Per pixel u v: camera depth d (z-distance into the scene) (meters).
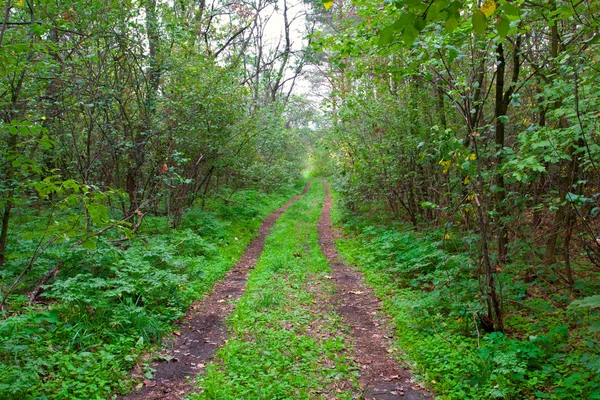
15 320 4.15
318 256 10.00
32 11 5.77
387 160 10.56
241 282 7.95
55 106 7.86
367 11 5.91
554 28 5.71
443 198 8.00
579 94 4.50
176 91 9.89
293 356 4.71
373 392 4.04
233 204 15.59
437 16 2.03
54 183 3.39
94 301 5.03
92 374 3.98
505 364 3.93
